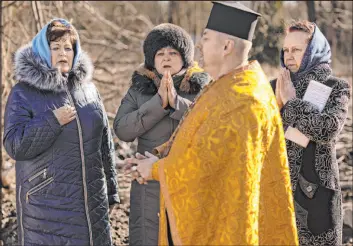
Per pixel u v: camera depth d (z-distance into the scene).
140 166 5.22
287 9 20.33
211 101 4.95
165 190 4.97
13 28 12.70
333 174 6.05
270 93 5.03
